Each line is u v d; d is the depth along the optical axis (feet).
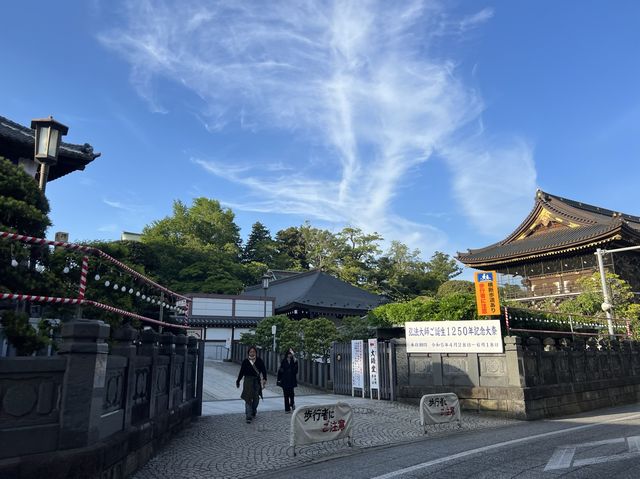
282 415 38.45
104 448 15.76
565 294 111.86
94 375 15.37
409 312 58.80
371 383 51.31
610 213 153.69
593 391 53.47
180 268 162.81
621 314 77.46
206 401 49.21
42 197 24.36
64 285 24.22
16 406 13.60
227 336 108.68
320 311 110.93
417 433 32.04
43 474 13.35
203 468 21.66
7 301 22.47
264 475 20.76
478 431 33.32
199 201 219.00
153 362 23.65
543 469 20.04
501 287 128.77
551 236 128.16
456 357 45.75
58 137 26.61
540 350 47.03
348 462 22.86
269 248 239.50
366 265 208.44
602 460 21.74
